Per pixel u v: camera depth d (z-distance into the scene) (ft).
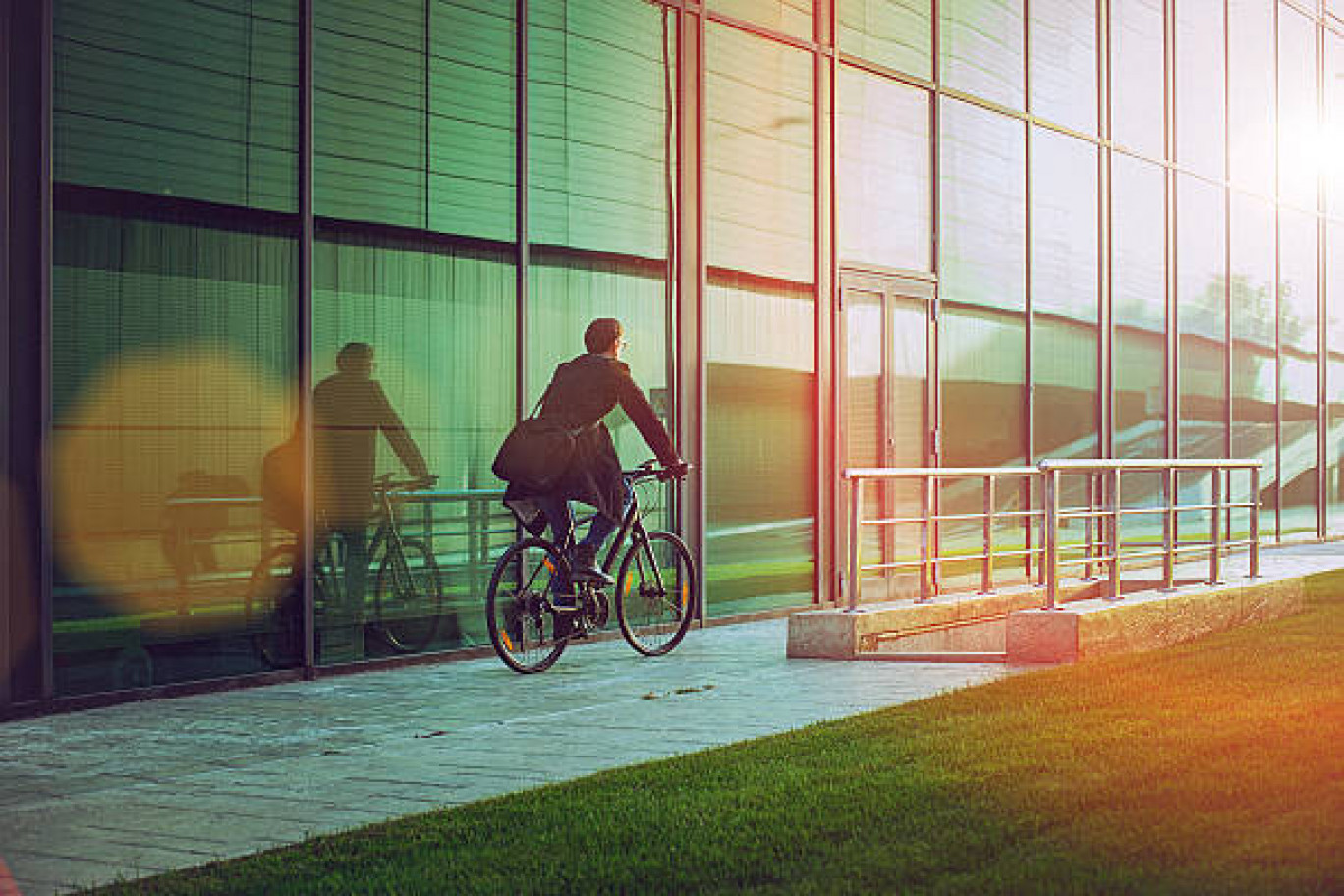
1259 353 71.61
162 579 27.86
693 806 17.37
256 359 29.37
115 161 27.12
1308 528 76.59
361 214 31.37
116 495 27.09
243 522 29.17
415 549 32.63
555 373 31.99
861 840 15.56
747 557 41.45
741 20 41.34
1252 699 24.00
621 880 14.38
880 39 46.83
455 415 33.47
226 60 28.91
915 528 48.32
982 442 51.60
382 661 31.83
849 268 45.37
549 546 31.73
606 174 37.24
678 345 39.27
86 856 16.56
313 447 30.42
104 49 26.99
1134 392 61.11
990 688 25.96
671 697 27.30
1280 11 74.38
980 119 51.67
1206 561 62.18
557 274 35.96
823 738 21.61
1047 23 55.62
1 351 25.34
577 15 36.42
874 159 46.62
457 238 33.45
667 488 38.86
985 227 51.90
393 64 32.04
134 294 27.35
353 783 20.21
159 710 26.63
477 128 33.94
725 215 40.86
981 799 17.20
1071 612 30.55
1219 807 16.58
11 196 25.54
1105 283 59.06
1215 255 67.82
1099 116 58.80
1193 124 65.77
